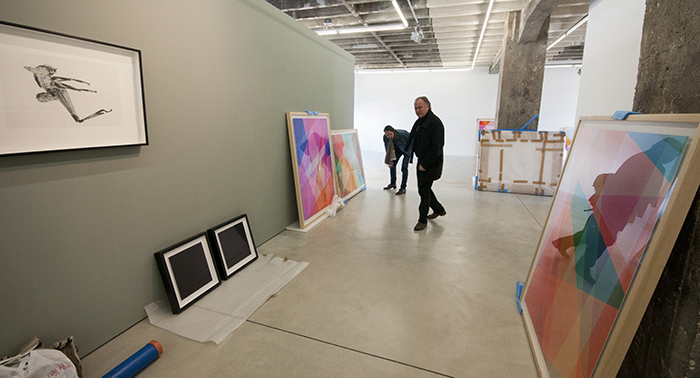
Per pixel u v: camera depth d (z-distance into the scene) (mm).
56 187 1551
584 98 4148
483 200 5168
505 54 6176
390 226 3859
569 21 6613
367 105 12945
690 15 1184
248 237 2883
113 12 1732
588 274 1472
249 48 2863
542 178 5570
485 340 1909
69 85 1553
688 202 1018
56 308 1595
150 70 1963
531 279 2133
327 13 6051
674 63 1277
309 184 3883
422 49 9352
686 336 1099
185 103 2232
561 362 1460
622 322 1104
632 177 1334
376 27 6797
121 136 1800
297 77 3746
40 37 1434
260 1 2977
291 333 1943
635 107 1593
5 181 1379
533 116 6215
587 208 1646
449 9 6020
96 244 1746
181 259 2197
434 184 6395
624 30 3205
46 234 1532
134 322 1987
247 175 2965
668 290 1187
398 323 2057
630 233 1239
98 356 1730
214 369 1664
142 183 1967
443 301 2307
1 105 1338
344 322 2057
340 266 2812
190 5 2219
